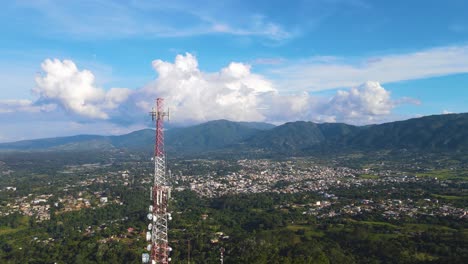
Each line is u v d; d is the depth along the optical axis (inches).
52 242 7711.6
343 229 7672.2
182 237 7613.2
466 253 5910.4
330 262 5812.0
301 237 7327.8
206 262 6107.3
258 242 6870.1
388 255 6107.3
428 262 5590.6
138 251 6771.7
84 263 6402.6
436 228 7421.3
